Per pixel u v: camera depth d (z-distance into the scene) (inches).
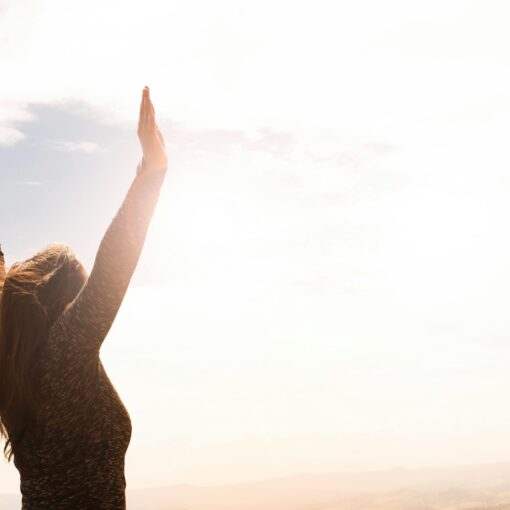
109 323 50.7
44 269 54.2
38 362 50.8
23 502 52.6
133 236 49.6
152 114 48.9
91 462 51.2
